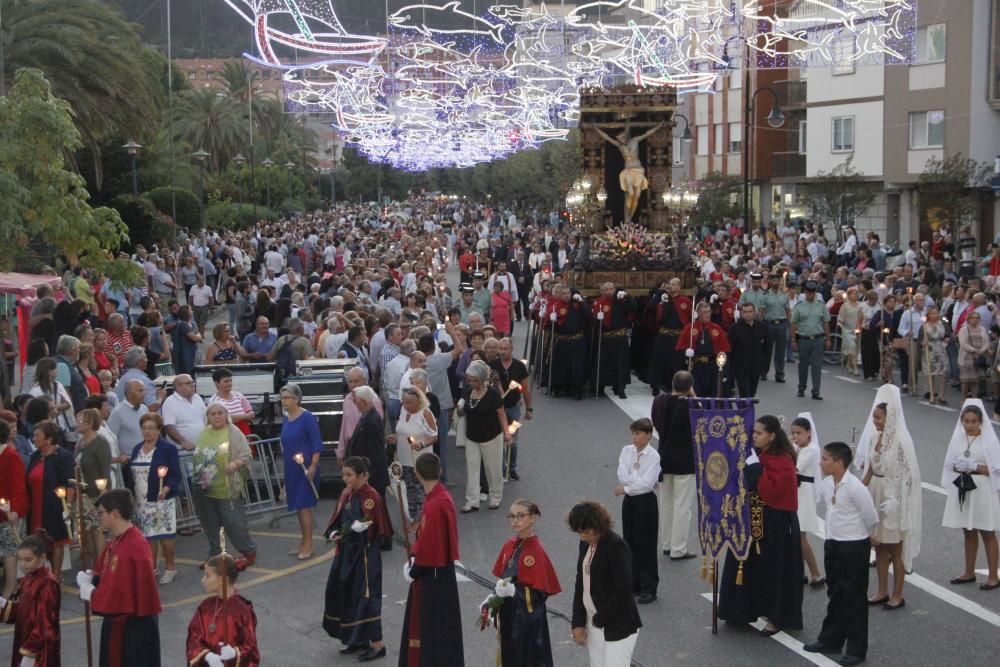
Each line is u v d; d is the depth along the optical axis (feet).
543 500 47.60
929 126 138.92
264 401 49.65
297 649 32.96
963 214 120.16
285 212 260.42
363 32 135.33
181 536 44.80
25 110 62.08
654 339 68.64
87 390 46.96
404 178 400.06
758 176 173.68
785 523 32.86
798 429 36.96
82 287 67.10
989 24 131.44
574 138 214.28
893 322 74.08
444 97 123.44
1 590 36.01
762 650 31.89
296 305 72.28
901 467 34.58
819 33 95.96
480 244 125.70
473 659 31.83
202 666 25.81
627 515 35.78
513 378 50.88
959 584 37.14
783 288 86.02
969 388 67.36
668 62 96.02
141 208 128.67
